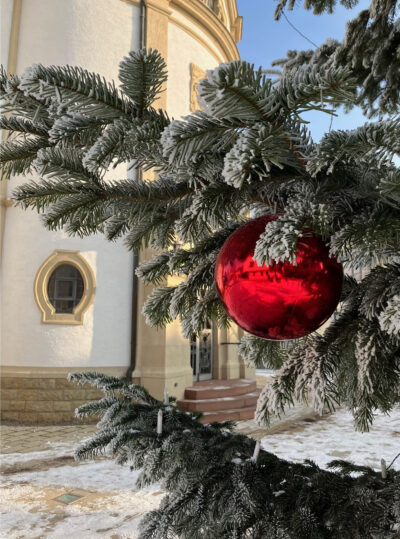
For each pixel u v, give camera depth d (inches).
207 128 22.8
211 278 41.7
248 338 46.2
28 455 217.3
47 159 29.3
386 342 30.0
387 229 26.5
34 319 305.0
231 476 38.1
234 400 322.3
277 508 36.2
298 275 26.6
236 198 31.8
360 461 204.4
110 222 41.4
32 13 325.4
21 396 296.7
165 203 36.3
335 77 19.0
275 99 21.5
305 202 28.5
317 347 30.7
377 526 33.0
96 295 315.0
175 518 36.9
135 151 28.2
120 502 155.6
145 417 46.0
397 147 21.6
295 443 240.8
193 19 380.5
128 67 25.6
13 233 314.5
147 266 45.8
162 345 315.3
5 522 139.3
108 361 313.1
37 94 25.6
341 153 23.0
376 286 30.4
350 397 35.5
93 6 329.7
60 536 129.4
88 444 41.4
